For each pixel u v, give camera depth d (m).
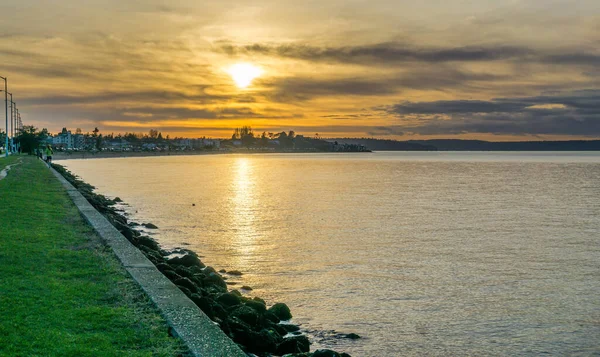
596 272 20.44
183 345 7.57
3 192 25.94
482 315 15.17
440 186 69.06
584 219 36.41
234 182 74.81
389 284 18.31
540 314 15.34
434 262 21.91
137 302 9.34
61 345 7.27
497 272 20.28
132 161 176.25
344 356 11.14
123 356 7.04
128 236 20.16
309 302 16.09
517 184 73.75
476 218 36.50
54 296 9.37
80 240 14.82
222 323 11.27
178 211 39.06
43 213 19.89
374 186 68.62
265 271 20.05
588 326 14.39
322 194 55.66
